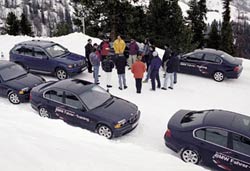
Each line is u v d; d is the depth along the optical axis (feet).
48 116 40.09
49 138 23.93
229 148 30.73
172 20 117.80
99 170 19.57
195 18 165.27
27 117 32.53
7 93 45.06
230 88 54.13
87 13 111.65
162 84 54.85
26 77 47.16
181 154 32.94
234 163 30.55
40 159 19.08
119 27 111.86
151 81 51.26
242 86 55.42
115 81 55.47
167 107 45.80
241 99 50.11
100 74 58.23
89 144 25.16
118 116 36.60
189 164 25.26
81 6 112.57
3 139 20.97
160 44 118.21
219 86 54.80
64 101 38.65
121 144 28.32
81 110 37.47
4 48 75.61
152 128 39.78
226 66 55.57
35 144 21.33
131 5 108.88
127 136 37.78
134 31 110.42
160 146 35.96
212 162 31.65
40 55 54.13
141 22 116.98
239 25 219.61
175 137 33.06
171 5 117.50
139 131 39.01
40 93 40.40
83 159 20.59
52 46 55.98
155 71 50.39
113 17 108.17
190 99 49.03
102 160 21.31
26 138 22.34
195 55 58.08
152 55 52.34
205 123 32.12
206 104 47.67
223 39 171.83
